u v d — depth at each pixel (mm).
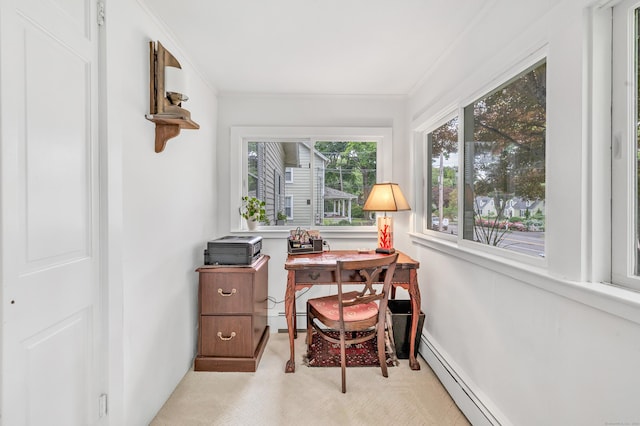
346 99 2820
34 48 906
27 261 889
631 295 848
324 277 2088
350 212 2906
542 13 1167
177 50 1907
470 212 1803
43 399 949
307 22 1675
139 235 1491
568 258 1029
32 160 904
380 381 1951
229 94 2744
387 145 2828
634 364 815
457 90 1829
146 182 1555
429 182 2570
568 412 1021
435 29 1739
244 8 1549
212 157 2609
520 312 1259
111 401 1239
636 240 918
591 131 974
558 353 1062
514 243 1411
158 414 1648
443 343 2004
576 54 993
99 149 1202
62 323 1023
